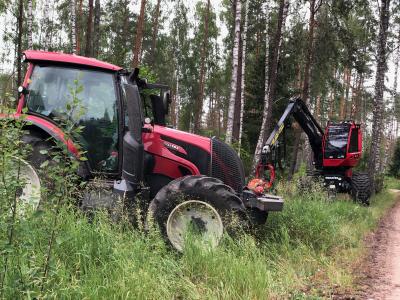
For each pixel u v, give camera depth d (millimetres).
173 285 4328
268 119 16797
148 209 5707
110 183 5891
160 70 41719
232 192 5953
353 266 6746
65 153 3682
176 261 5031
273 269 5574
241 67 25109
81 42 29797
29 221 3764
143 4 23734
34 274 3430
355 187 17234
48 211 4047
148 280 4047
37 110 6145
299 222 7566
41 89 6191
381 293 5402
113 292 3725
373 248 8594
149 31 36281
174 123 45656
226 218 5738
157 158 6523
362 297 5164
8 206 3455
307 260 6371
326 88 26906
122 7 31828
